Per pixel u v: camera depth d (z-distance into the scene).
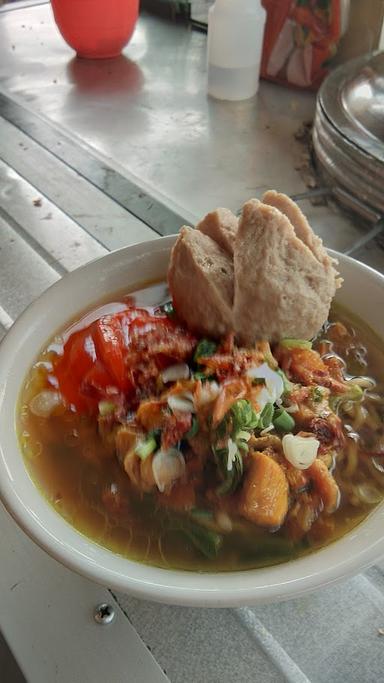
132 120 0.45
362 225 0.34
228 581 0.17
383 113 0.37
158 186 0.38
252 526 0.19
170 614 0.19
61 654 0.18
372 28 0.43
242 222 0.22
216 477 0.20
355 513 0.19
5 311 0.29
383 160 0.32
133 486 0.20
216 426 0.20
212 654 0.18
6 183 0.38
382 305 0.24
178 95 0.48
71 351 0.23
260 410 0.20
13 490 0.18
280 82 0.48
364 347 0.24
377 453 0.21
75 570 0.17
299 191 0.37
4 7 0.63
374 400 0.23
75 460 0.21
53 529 0.18
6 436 0.20
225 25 0.43
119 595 0.19
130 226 0.35
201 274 0.22
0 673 0.19
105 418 0.21
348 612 0.19
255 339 0.23
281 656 0.18
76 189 0.38
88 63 0.53
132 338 0.23
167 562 0.18
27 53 0.55
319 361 0.23
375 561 0.17
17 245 0.33
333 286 0.23
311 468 0.20
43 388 0.23
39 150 0.42
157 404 0.20
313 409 0.21
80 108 0.47
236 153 0.41
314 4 0.43
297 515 0.19
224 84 0.46
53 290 0.25
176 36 0.57
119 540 0.19
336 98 0.38
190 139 0.43
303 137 0.43
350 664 0.18
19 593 0.19
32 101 0.48
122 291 0.26
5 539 0.21
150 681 0.17
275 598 0.16
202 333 0.23
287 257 0.22
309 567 0.17
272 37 0.46
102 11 0.50
